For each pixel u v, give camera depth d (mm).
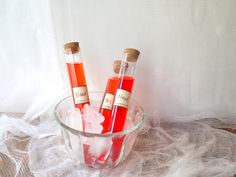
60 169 517
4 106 684
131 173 515
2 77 655
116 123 517
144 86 637
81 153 520
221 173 508
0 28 599
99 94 628
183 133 617
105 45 600
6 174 506
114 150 517
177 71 618
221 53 598
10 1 573
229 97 645
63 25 584
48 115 659
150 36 585
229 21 567
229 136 604
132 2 555
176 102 654
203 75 622
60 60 621
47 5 571
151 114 655
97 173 514
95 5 562
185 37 583
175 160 535
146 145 587
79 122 527
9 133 596
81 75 549
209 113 665
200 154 549
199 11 559
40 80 653
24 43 614
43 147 573
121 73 533
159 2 553
